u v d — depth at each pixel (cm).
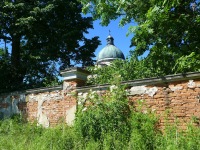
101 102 746
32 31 1545
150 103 700
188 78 646
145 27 820
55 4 1576
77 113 779
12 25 1516
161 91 686
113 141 643
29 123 934
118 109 716
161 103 682
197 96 629
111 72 1355
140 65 1298
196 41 867
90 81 1320
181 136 603
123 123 695
